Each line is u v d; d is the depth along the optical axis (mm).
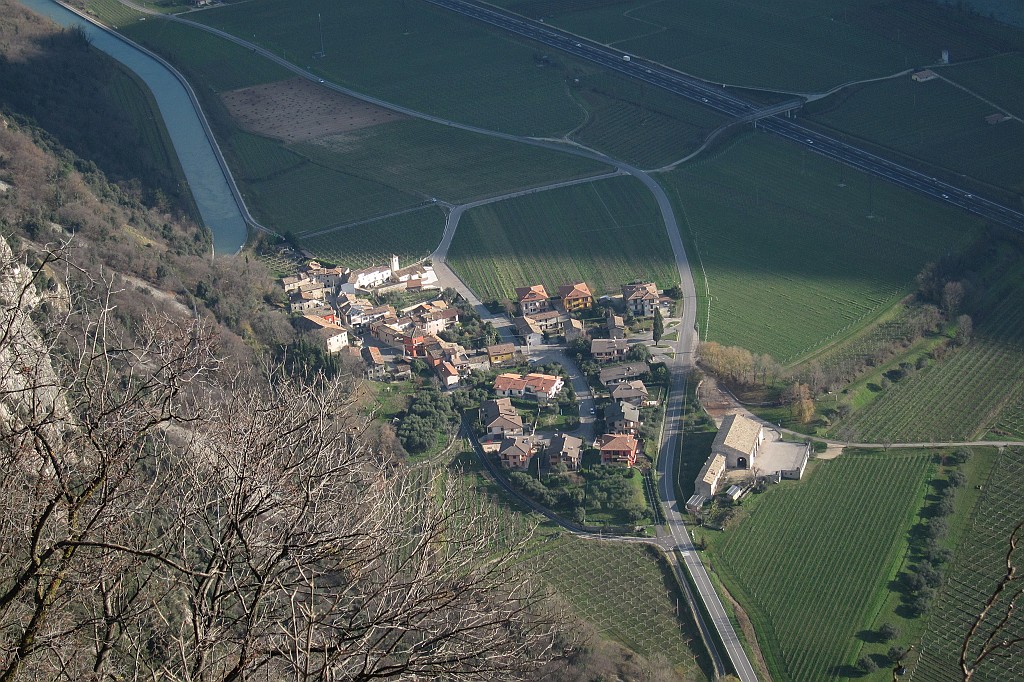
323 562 46812
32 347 47375
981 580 160625
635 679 138875
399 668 41188
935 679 144375
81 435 45062
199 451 48000
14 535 42812
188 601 44656
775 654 148375
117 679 41594
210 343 55531
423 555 44312
